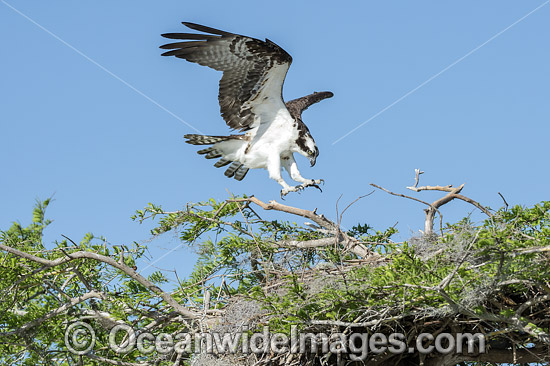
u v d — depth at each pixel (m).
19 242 13.20
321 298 9.77
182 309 11.35
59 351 12.18
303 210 12.31
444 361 10.87
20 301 12.77
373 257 11.12
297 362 10.19
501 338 10.62
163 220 13.20
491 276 9.16
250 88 12.92
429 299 9.43
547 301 9.92
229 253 12.63
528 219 10.70
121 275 12.75
